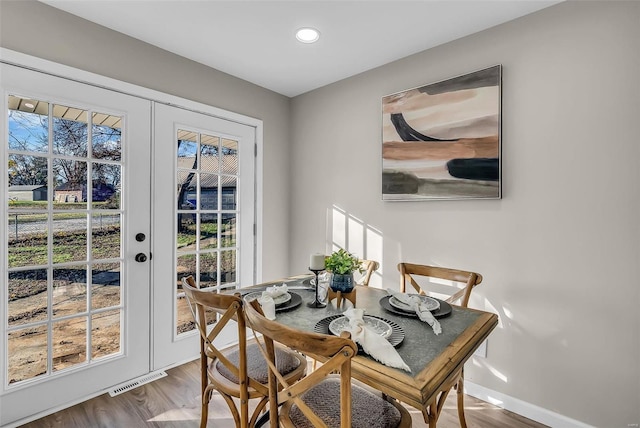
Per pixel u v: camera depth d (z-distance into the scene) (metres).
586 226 1.69
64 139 1.90
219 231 2.71
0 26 1.66
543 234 1.82
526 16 1.87
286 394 1.02
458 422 1.83
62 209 1.90
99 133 2.04
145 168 2.23
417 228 2.34
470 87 2.05
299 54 2.38
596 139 1.65
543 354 1.82
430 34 2.09
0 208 1.68
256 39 2.18
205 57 2.43
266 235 3.06
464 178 2.08
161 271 2.32
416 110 2.30
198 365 2.41
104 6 1.83
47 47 1.81
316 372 0.90
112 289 2.11
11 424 1.72
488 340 2.01
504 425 1.80
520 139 1.88
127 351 2.15
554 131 1.77
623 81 1.58
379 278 2.56
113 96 2.07
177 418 1.82
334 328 1.23
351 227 2.76
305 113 3.12
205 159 2.61
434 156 2.21
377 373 0.96
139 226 2.20
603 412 1.65
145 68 2.21
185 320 2.50
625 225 1.58
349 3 1.79
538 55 1.83
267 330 1.00
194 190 2.54
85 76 1.94
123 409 1.89
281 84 2.94
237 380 1.43
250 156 2.91
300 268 3.18
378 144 2.57
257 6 1.82
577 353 1.72
